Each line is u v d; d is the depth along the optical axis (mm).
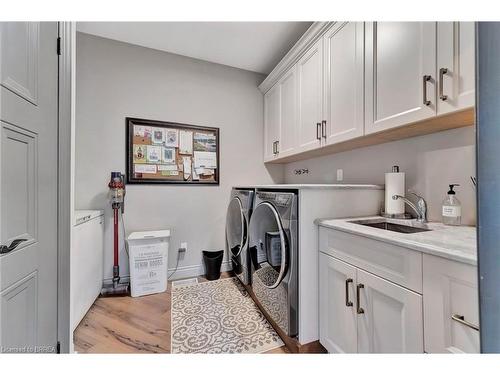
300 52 2031
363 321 1037
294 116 2184
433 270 765
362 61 1423
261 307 1736
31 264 867
